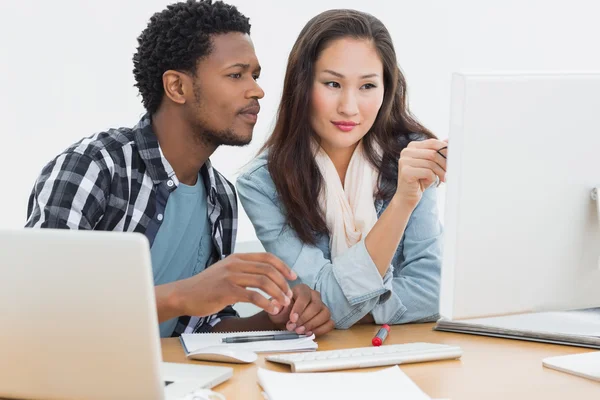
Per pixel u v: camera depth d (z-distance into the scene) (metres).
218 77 1.87
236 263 1.56
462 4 3.33
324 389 1.29
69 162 1.85
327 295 1.84
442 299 1.36
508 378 1.40
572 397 1.30
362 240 1.86
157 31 1.90
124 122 2.94
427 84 3.33
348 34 1.95
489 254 1.33
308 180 1.99
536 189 1.33
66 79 2.86
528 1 3.38
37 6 2.80
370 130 2.08
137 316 1.14
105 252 1.13
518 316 1.77
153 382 1.17
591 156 1.35
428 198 2.04
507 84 1.29
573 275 1.39
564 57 3.42
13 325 1.18
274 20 3.09
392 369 1.39
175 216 1.96
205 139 1.93
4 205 2.83
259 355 1.56
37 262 1.15
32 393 1.22
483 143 1.29
